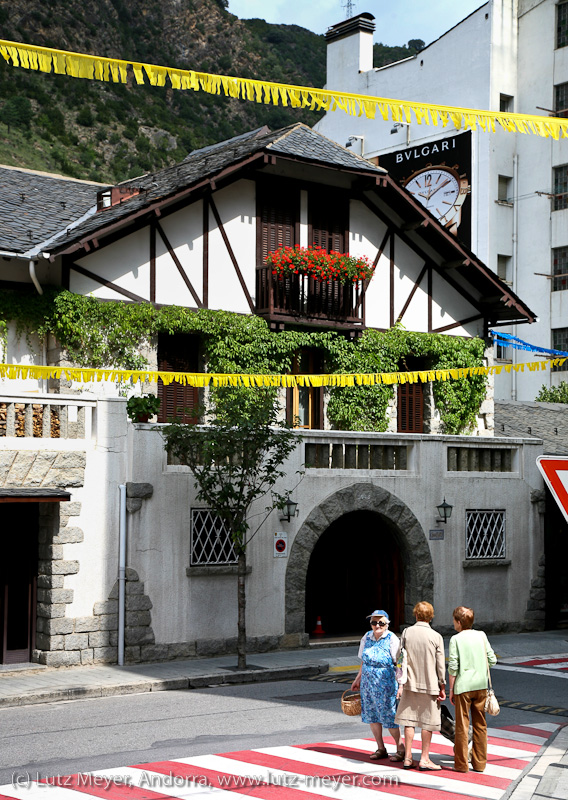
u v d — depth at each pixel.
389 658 10.15
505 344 26.73
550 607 23.52
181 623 17.73
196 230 21.67
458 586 21.77
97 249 20.30
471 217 45.12
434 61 46.47
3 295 19.38
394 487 20.86
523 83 46.00
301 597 19.39
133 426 17.39
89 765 9.74
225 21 117.50
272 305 22.03
